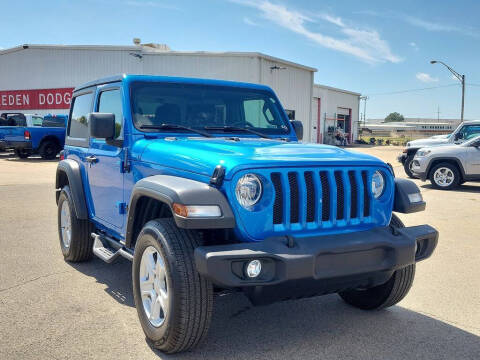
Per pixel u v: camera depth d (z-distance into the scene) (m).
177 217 2.95
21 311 4.01
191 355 3.29
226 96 4.62
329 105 40.56
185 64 24.45
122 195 4.17
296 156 3.30
